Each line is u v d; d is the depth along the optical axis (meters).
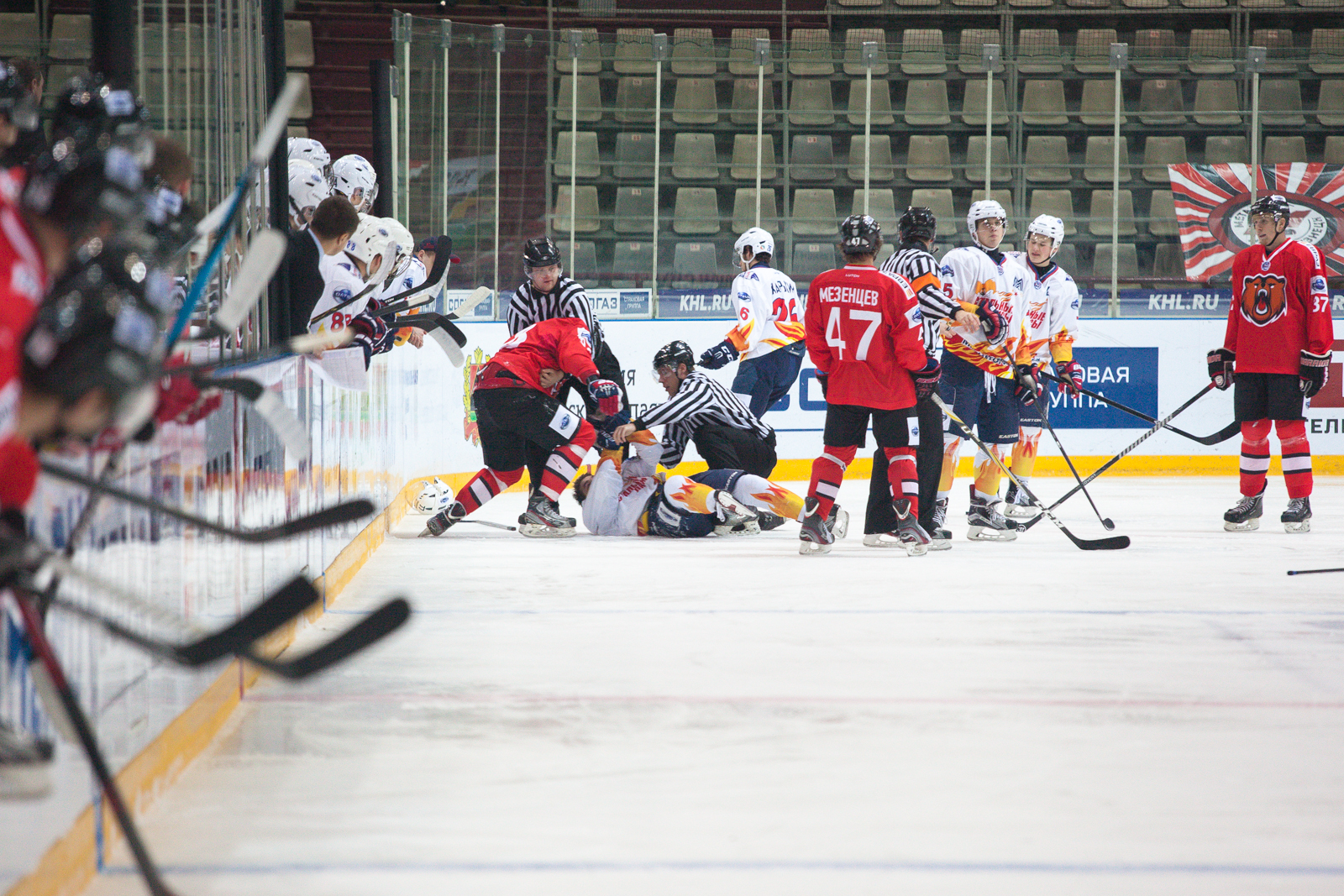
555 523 22.89
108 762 8.06
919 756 10.05
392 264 18.56
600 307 34.38
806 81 36.22
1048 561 20.06
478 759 9.91
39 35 34.66
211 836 8.30
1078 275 36.09
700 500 22.45
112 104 6.82
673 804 8.93
